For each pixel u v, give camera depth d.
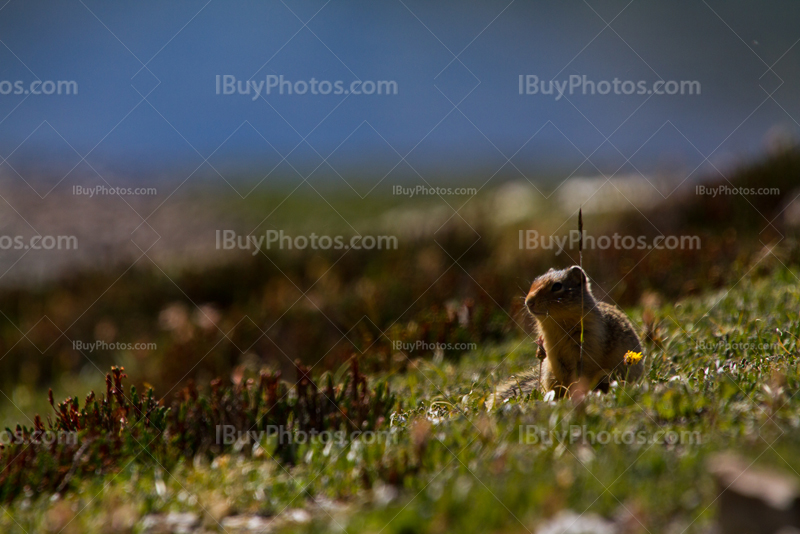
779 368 4.82
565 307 5.48
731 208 10.89
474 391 5.87
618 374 5.45
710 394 4.44
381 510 3.37
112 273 13.07
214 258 13.38
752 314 6.49
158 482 4.20
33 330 11.41
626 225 11.56
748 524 2.61
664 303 8.23
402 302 9.96
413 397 5.72
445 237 12.44
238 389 5.43
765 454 3.13
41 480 4.48
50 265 15.62
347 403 5.22
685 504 3.03
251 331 9.82
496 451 3.85
